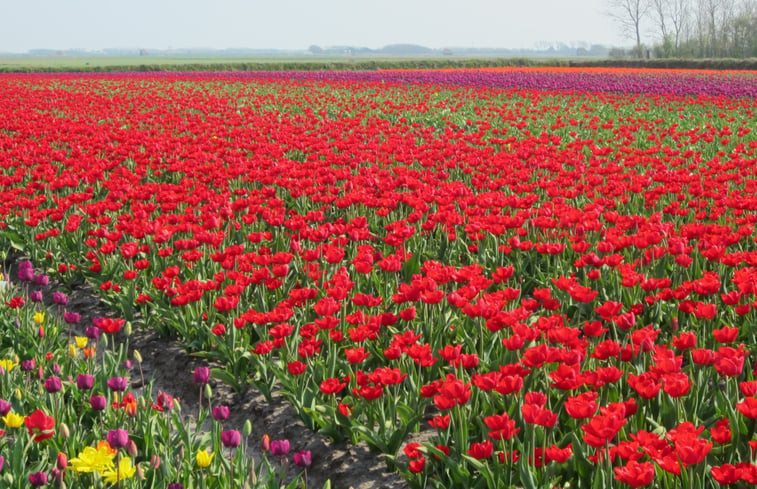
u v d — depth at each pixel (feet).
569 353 14.82
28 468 14.88
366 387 16.30
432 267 22.12
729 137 63.21
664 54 333.42
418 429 18.67
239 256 25.58
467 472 14.47
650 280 21.02
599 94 99.35
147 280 28.73
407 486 16.88
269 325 22.57
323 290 24.40
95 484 14.01
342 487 17.33
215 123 70.79
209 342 23.44
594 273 23.21
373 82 137.18
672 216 33.42
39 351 21.12
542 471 14.19
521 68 220.43
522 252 29.73
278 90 125.49
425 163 45.19
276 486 14.38
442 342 21.38
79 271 31.45
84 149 54.49
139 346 25.73
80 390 18.83
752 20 332.80
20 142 59.11
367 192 36.70
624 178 38.83
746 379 18.81
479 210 30.73
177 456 15.62
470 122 79.36
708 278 20.11
